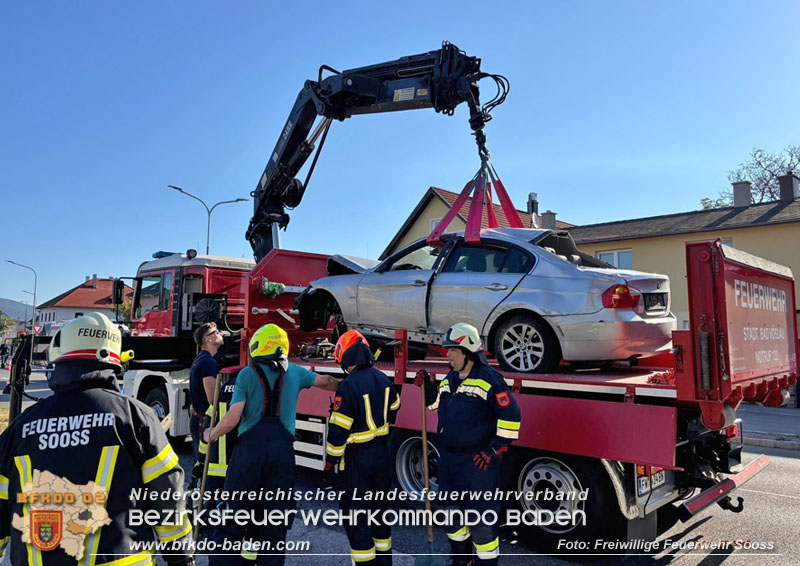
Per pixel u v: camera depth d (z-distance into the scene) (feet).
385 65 22.98
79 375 7.06
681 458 15.12
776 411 45.11
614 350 15.19
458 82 20.65
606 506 13.70
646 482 14.23
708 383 12.55
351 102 23.73
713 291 12.70
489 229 19.45
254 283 24.39
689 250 13.05
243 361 23.81
